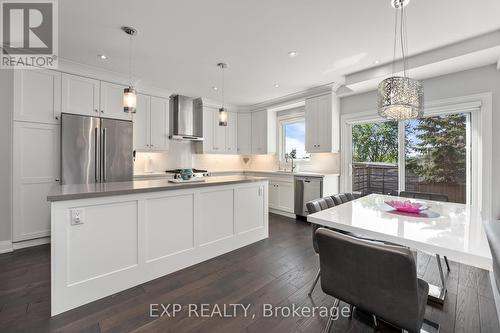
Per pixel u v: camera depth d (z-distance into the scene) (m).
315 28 2.26
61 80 3.12
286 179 4.60
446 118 3.15
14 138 2.81
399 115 1.92
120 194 1.94
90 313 1.69
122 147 3.52
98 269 1.87
